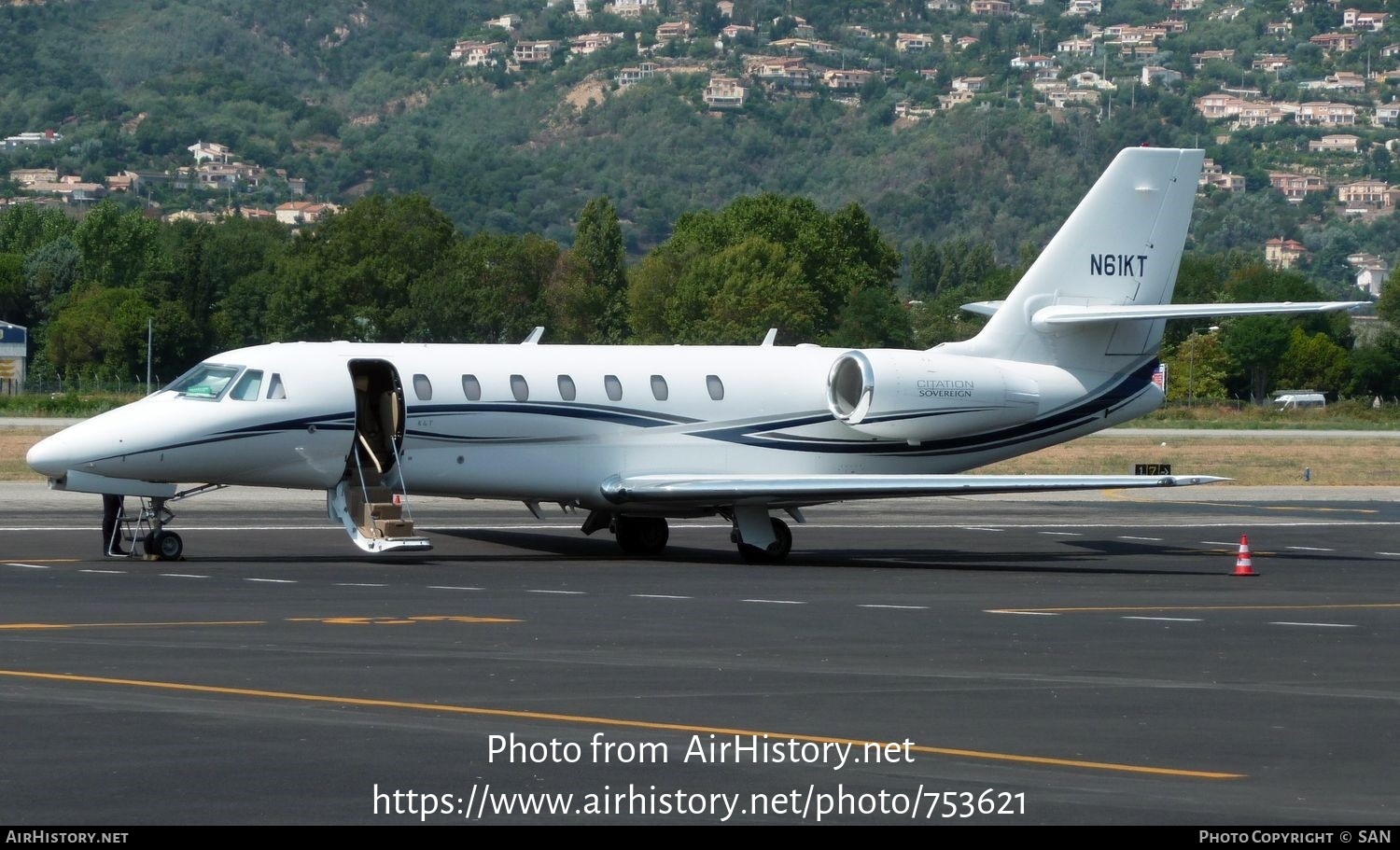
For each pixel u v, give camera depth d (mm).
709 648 25797
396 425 39656
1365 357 188500
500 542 45031
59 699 20672
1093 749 18891
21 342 163250
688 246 196125
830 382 44406
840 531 51719
